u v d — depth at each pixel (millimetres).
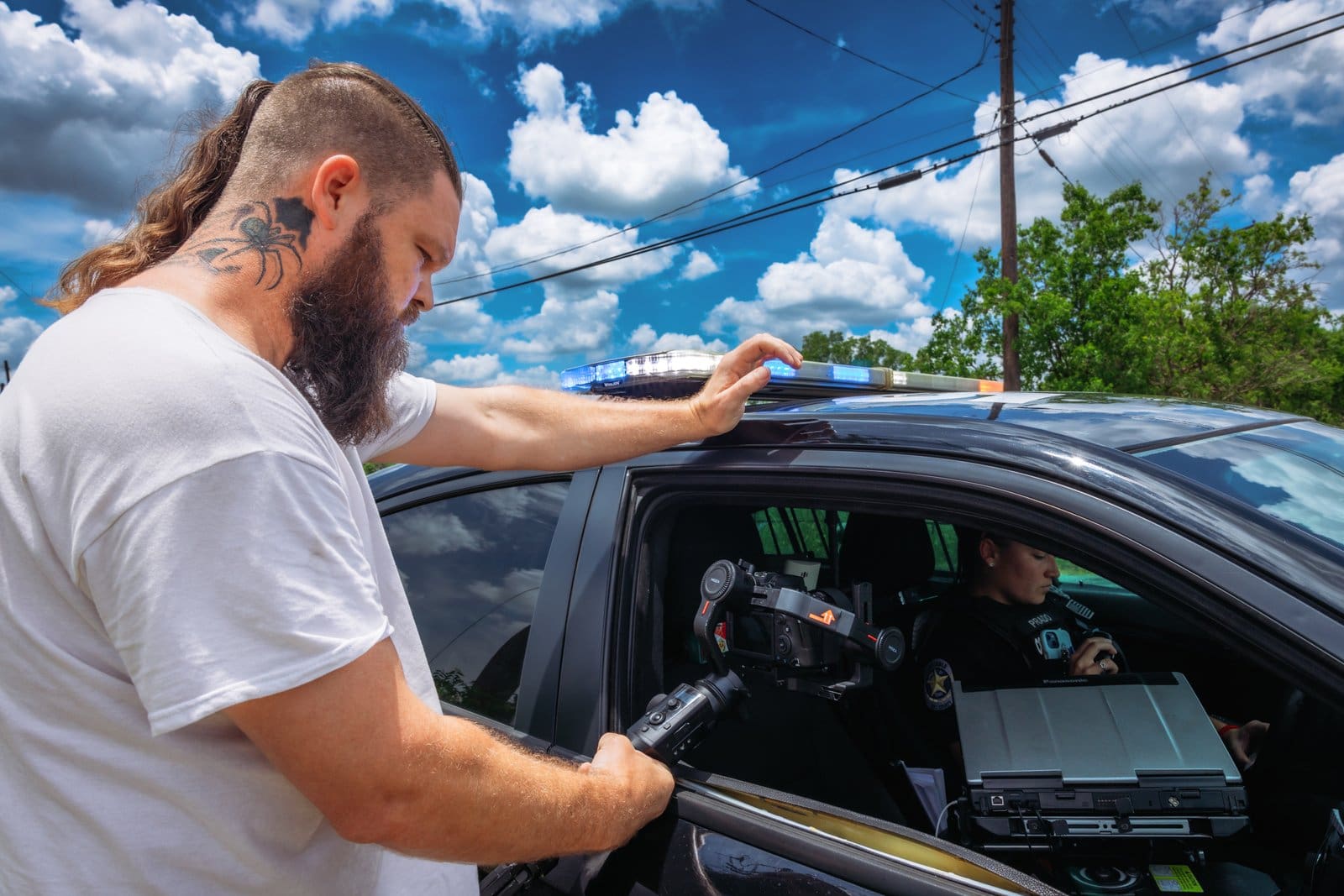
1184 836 1136
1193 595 939
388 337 985
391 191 936
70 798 803
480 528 1763
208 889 843
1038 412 1379
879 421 1309
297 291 899
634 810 1122
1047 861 1266
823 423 1340
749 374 1415
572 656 1438
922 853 1067
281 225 890
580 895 1250
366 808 804
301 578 773
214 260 876
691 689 1307
